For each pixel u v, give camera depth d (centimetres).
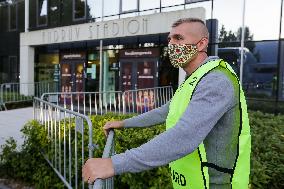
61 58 1788
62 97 997
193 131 133
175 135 132
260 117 720
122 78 1504
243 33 1188
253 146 404
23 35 1897
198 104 138
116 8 1534
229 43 1232
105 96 1127
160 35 1349
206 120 135
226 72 146
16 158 536
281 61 1142
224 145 151
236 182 153
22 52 1914
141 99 1158
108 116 606
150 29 1289
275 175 333
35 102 594
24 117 1244
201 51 167
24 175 523
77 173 411
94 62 1631
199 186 156
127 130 436
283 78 1141
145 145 133
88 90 1661
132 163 130
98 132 434
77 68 1708
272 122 610
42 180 486
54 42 1681
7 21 2122
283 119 680
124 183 375
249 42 1198
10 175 549
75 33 1571
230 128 150
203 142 153
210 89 140
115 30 1408
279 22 1141
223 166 152
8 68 2131
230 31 1234
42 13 1897
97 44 1603
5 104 1557
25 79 1898
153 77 1395
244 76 1204
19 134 910
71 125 451
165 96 1229
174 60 170
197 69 160
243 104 154
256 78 1184
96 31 1482
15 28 2069
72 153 445
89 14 1648
